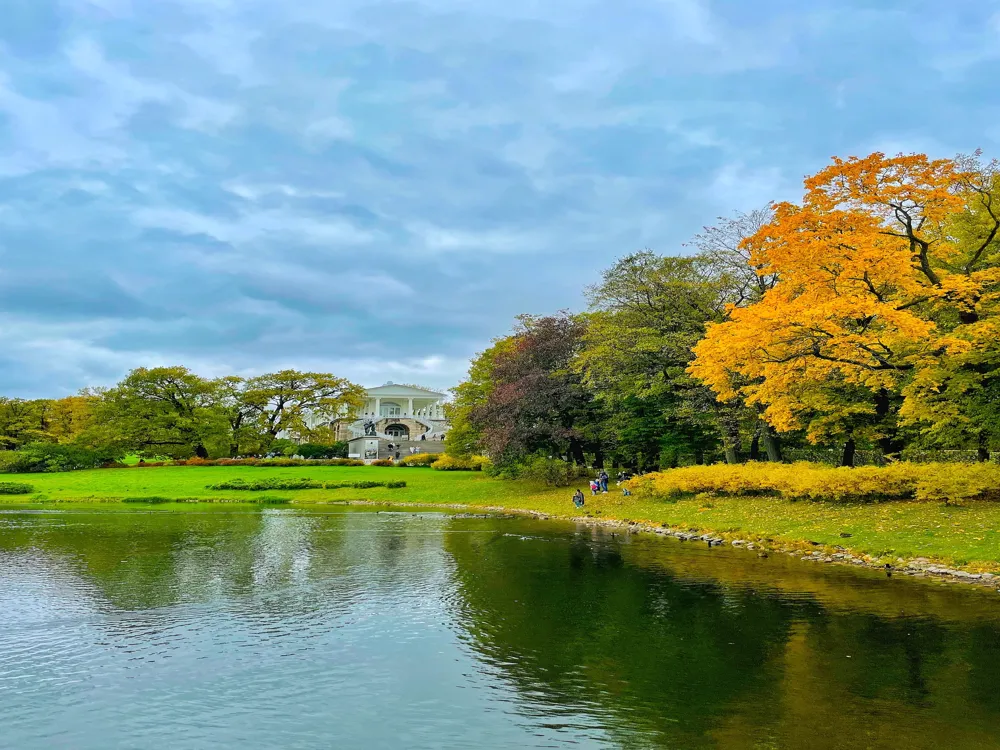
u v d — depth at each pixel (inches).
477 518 1392.7
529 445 1818.4
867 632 476.4
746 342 940.0
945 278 862.5
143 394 3090.6
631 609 565.0
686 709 353.4
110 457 2918.3
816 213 922.7
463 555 871.7
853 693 367.9
